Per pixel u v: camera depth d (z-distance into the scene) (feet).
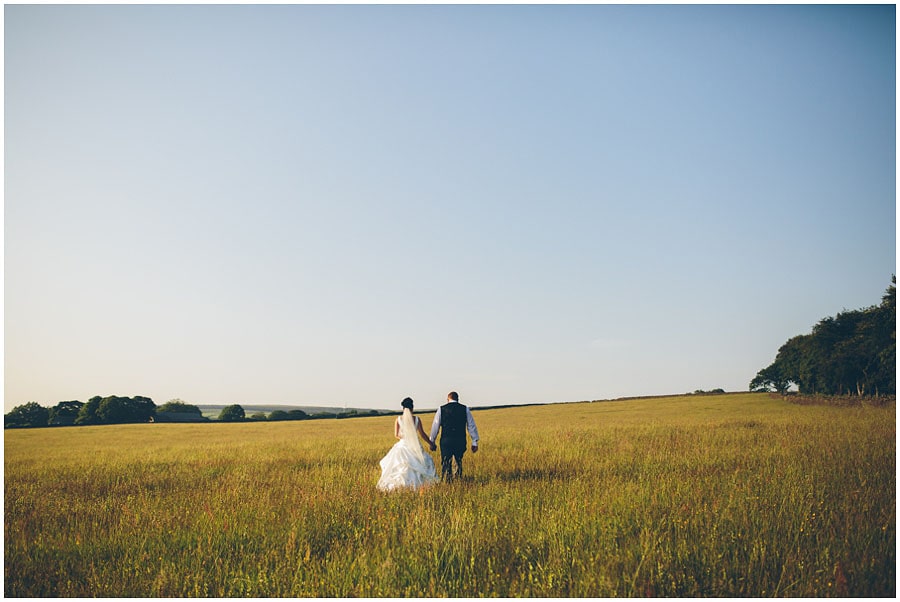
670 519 22.62
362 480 36.99
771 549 19.38
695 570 18.06
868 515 23.31
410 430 35.83
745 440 58.44
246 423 224.33
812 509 24.29
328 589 17.56
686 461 42.60
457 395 39.06
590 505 25.13
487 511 25.45
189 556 20.70
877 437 51.90
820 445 48.67
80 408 249.34
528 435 80.59
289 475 42.68
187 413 304.91
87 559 21.26
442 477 37.04
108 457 70.08
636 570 17.53
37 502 33.78
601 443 61.57
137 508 30.09
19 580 19.17
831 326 282.56
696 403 247.29
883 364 229.04
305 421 232.73
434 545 20.02
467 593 17.15
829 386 261.03
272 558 20.24
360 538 22.33
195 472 48.11
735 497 26.30
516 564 19.30
